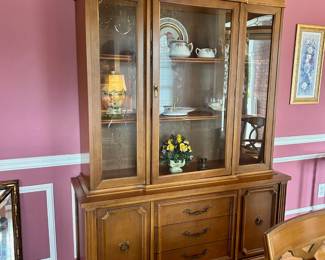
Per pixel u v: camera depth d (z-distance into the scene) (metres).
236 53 1.92
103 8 1.65
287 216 2.86
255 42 1.99
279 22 2.00
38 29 1.83
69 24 1.88
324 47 2.66
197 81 2.03
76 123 2.00
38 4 1.81
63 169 2.03
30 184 1.96
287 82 2.59
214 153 2.07
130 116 1.79
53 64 1.89
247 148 2.11
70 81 1.94
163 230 1.84
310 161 2.86
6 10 1.75
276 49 2.03
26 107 1.88
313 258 1.13
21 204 1.96
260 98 2.10
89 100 1.65
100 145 1.72
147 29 1.69
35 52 1.84
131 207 1.74
